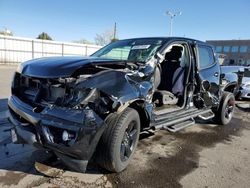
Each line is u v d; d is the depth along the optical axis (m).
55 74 3.06
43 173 3.31
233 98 6.46
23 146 4.07
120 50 4.62
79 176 3.30
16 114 3.38
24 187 2.99
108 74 3.21
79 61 3.34
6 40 27.27
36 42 29.45
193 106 5.13
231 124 6.56
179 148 4.55
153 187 3.18
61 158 3.01
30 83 3.39
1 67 22.72
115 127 3.14
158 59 4.04
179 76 4.88
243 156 4.39
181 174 3.57
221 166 3.92
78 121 2.87
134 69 3.62
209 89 5.39
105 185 3.14
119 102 3.10
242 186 3.36
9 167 3.41
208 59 5.57
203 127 6.08
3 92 8.79
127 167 3.64
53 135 2.95
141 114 3.73
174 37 4.69
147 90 3.59
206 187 3.28
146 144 4.62
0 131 4.70
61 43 31.44
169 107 4.59
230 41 64.19
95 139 2.98
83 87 2.96
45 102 3.11
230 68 7.36
